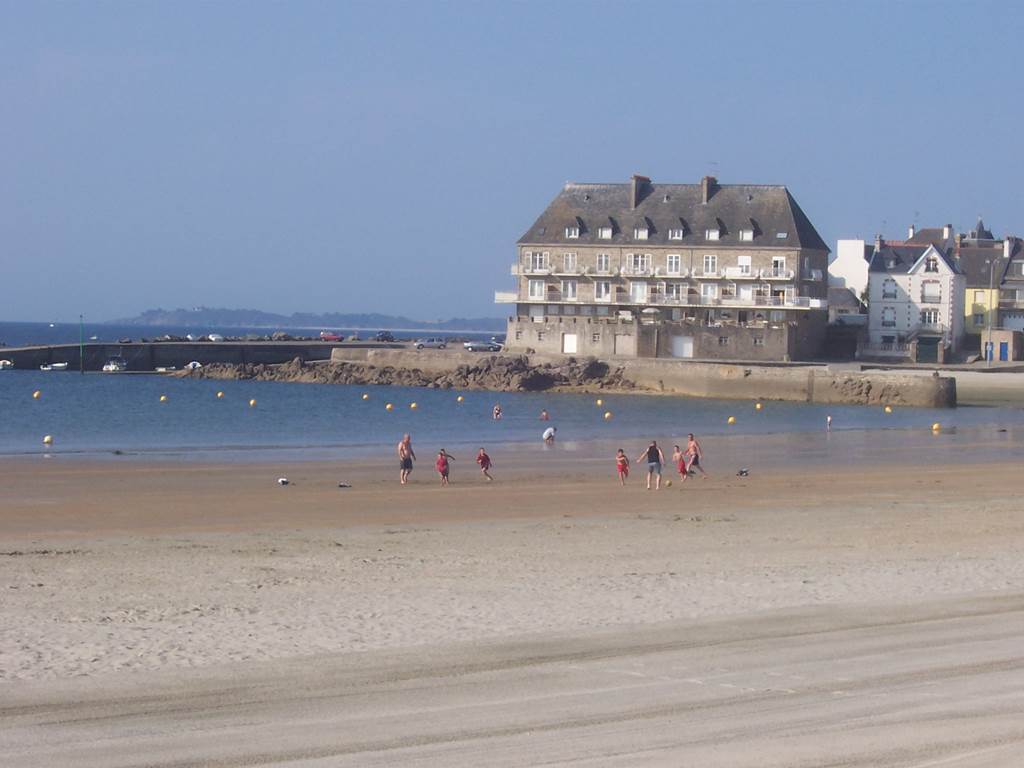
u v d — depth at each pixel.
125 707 27.41
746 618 36.59
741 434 126.25
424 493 74.19
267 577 43.72
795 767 23.86
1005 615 37.19
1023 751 24.67
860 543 53.41
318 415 148.12
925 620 36.44
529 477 84.31
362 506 67.75
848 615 37.06
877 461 98.75
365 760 24.22
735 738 25.55
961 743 25.16
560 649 32.75
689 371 189.88
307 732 25.81
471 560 48.06
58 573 44.19
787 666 31.09
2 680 29.31
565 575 44.41
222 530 58.28
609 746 25.05
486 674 30.28
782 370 183.12
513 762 24.14
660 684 29.45
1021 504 69.69
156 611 37.34
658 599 39.56
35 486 74.81
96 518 61.91
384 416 147.88
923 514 64.44
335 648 32.75
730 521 61.44
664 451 104.75
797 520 61.84
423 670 30.61
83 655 31.73
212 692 28.58
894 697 28.41
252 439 115.69
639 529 58.22
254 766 23.86
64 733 25.66
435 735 25.69
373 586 41.94
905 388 173.50
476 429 130.25
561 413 155.50
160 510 65.06
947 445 114.12
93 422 133.75
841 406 173.25
